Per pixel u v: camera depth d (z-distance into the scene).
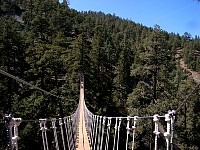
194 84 41.31
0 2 118.62
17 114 40.03
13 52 48.69
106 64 56.78
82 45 55.12
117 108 51.12
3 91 43.47
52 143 39.31
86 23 123.06
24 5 122.75
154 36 37.75
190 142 40.03
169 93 37.75
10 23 56.91
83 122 26.03
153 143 33.28
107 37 96.62
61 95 47.28
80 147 17.20
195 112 41.00
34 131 38.59
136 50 76.88
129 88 62.62
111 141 40.50
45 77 48.28
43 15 109.31
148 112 33.53
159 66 37.72
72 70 53.47
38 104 41.34
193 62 133.62
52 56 48.72
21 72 49.03
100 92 53.56
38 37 87.31
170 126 4.93
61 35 72.56
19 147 37.50
